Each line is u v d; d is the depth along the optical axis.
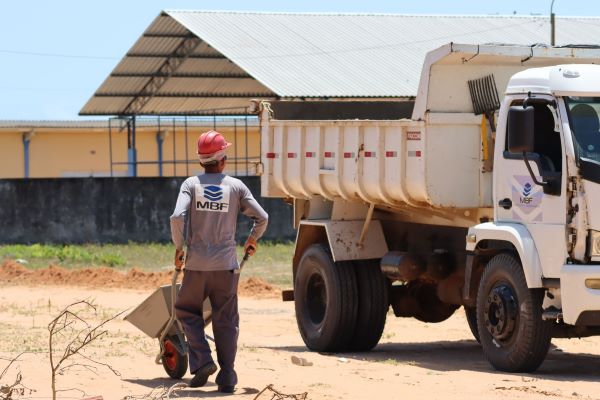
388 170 29.69
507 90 26.73
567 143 25.03
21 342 31.33
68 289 53.56
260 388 23.11
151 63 96.38
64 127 122.25
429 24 99.69
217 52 94.56
